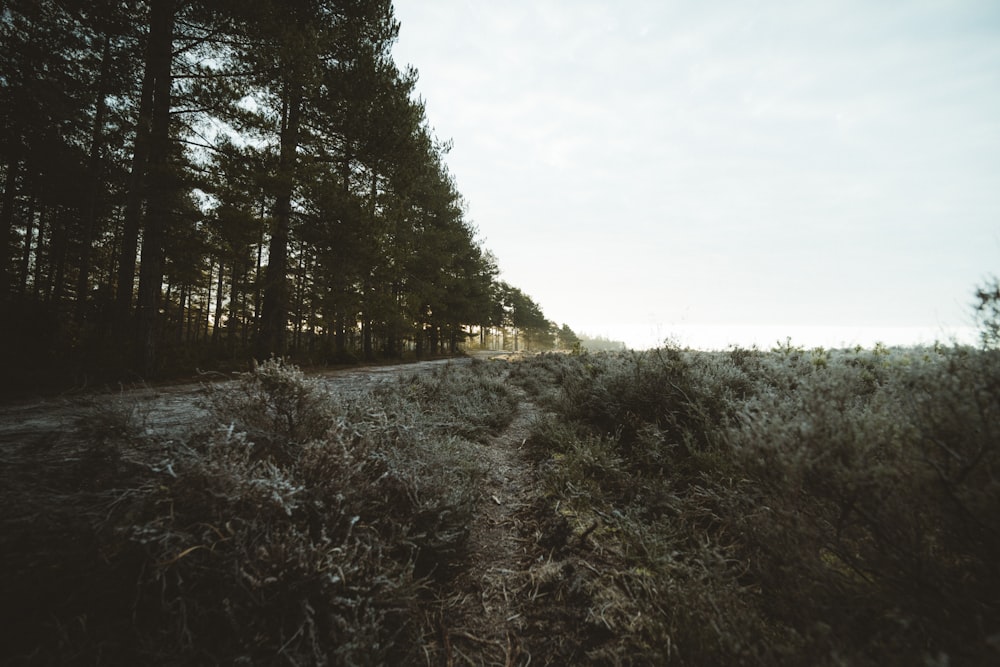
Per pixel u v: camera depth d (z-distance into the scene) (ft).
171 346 35.29
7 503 6.18
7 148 39.99
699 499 9.05
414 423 11.10
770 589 5.64
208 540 5.46
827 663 3.97
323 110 41.37
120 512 5.95
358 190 46.60
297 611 5.23
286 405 8.97
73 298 72.54
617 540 8.24
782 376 14.03
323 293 44.50
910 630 4.27
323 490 6.83
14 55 31.50
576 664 5.37
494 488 11.41
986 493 4.37
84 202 53.93
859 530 5.57
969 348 5.84
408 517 7.67
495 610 6.56
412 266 71.97
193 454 6.77
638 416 13.46
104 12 28.37
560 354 49.70
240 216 30.01
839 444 5.52
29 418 13.70
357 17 42.63
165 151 29.58
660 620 5.68
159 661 4.61
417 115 48.42
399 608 5.79
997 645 3.36
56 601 4.99
